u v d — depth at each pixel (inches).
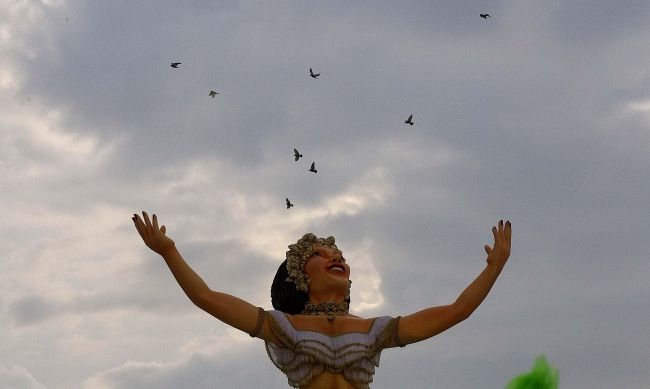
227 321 357.1
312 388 362.3
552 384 259.4
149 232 345.1
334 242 395.5
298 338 363.3
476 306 362.9
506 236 364.5
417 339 367.6
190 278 350.0
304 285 382.3
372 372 368.8
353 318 376.5
